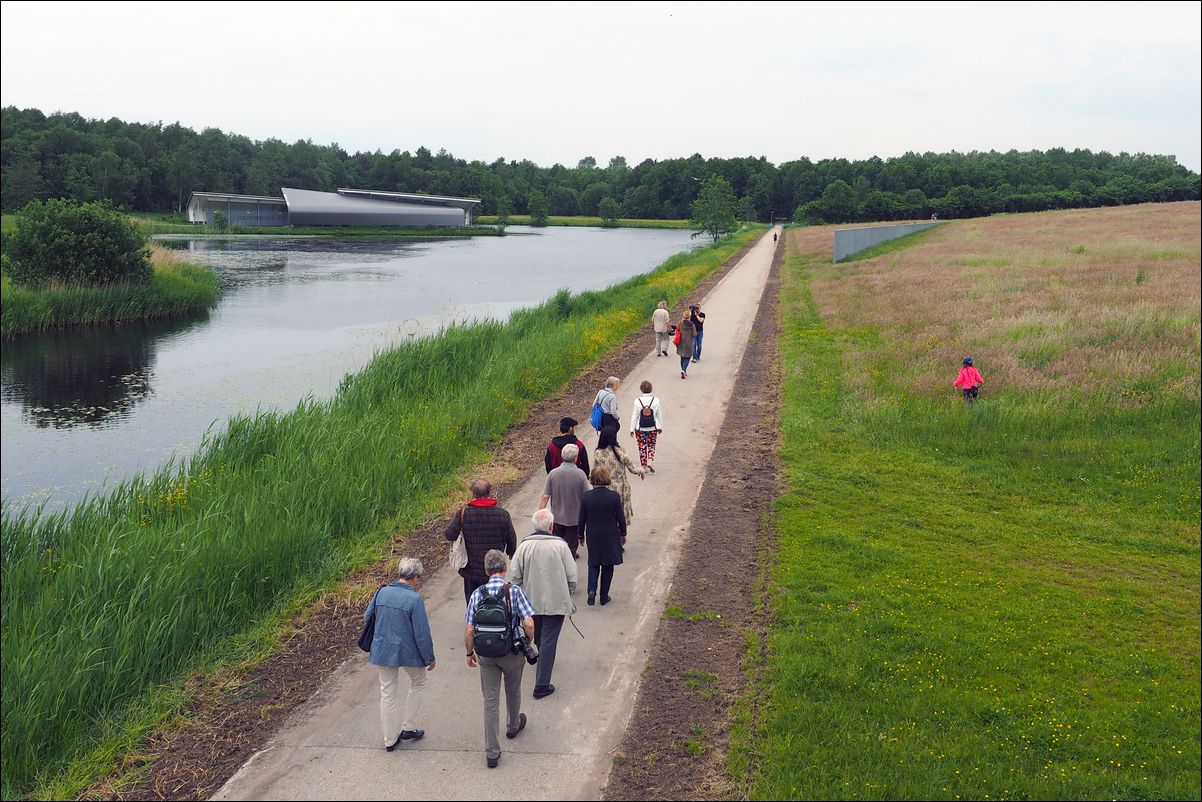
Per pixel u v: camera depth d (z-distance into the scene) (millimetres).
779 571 10008
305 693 7684
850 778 6367
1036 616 9180
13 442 19531
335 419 16062
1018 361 19688
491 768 6535
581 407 18297
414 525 11664
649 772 6520
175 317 40219
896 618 8922
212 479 13227
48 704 6996
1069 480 13547
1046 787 6332
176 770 6602
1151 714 7406
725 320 30219
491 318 39156
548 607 7363
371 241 117250
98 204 41969
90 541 11266
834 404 17734
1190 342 20547
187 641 8328
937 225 90938
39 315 36250
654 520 11742
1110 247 46781
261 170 164250
